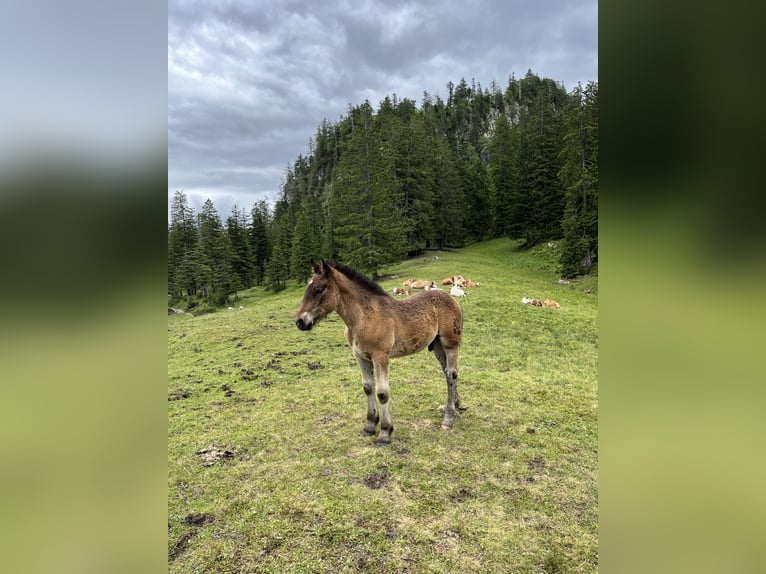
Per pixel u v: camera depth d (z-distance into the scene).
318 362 7.88
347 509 3.27
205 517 3.22
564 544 2.87
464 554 2.78
